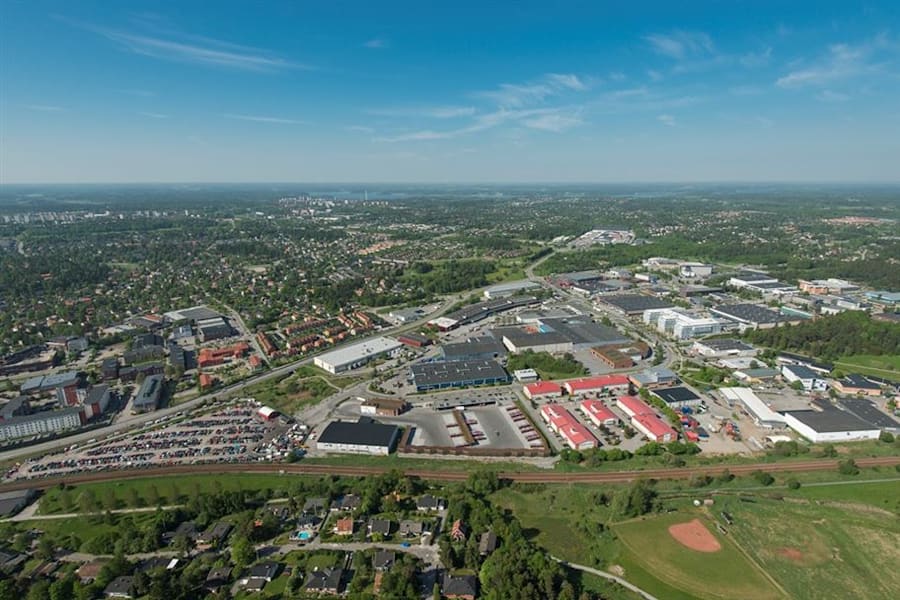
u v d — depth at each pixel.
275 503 125.31
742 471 137.12
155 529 111.62
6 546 112.06
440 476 137.62
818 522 116.31
